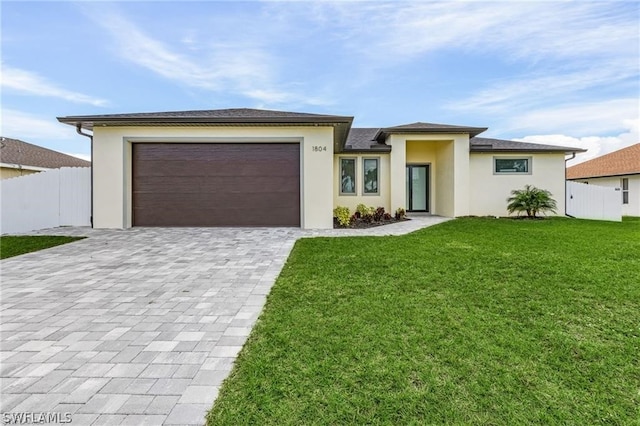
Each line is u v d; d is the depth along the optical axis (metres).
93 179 10.13
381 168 14.10
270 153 10.55
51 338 3.04
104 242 7.93
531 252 6.22
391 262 5.54
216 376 2.40
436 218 13.51
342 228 10.41
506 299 3.83
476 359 2.56
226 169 10.52
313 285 4.41
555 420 1.91
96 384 2.32
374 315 3.41
